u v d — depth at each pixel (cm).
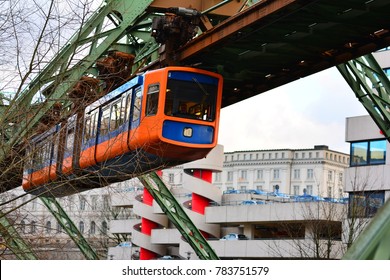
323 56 2636
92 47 2820
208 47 2553
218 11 2803
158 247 8762
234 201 8044
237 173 16925
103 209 8331
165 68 2666
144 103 2741
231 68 2833
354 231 4734
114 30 2800
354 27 2344
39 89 2139
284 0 2112
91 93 2811
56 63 2075
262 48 2562
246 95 3145
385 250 378
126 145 2839
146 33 2928
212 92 2734
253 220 6975
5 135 2183
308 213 5894
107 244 9100
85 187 3322
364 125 5331
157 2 2764
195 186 7994
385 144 5194
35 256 2305
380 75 3328
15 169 2244
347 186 5344
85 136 3262
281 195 8419
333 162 16438
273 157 16588
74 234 4853
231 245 7012
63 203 4981
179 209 4138
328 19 2245
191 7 2795
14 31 1925
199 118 2714
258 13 2247
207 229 7794
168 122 2667
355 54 2580
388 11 2195
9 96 2209
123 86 2964
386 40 2448
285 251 6194
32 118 2009
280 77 2886
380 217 390
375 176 5188
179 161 2869
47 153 2962
